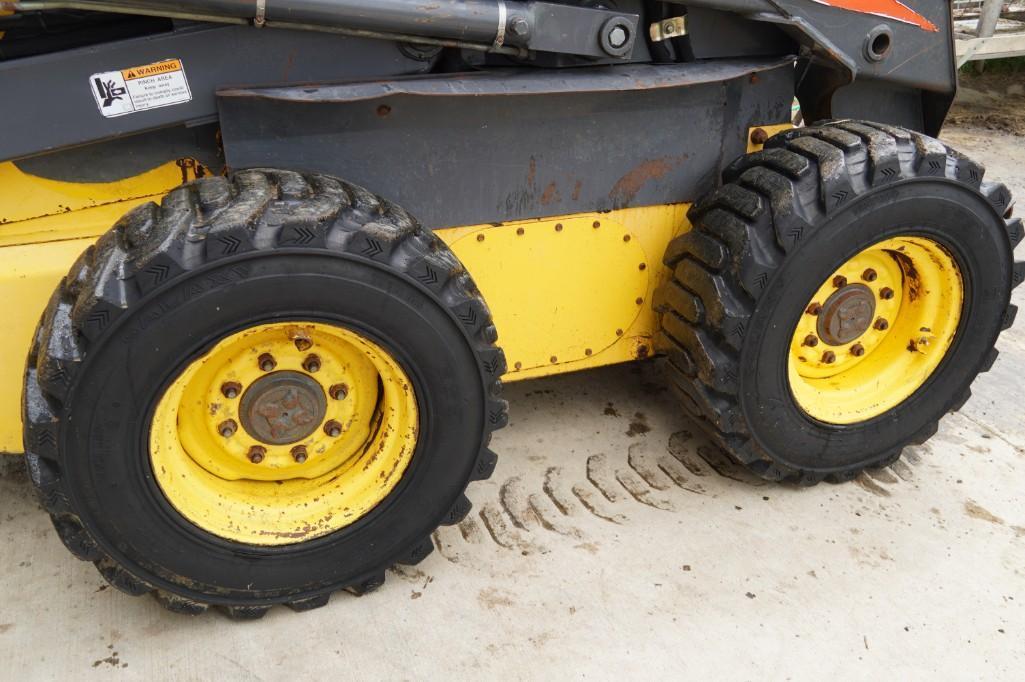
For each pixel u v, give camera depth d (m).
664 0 2.17
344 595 2.19
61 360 1.68
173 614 2.12
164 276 1.66
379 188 2.12
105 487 1.79
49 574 2.22
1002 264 2.52
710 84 2.35
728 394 2.35
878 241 2.30
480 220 2.26
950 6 2.49
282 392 2.01
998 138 6.18
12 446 2.10
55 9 1.76
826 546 2.40
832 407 2.56
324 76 1.98
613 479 2.65
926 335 2.61
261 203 1.76
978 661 2.06
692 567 2.30
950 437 2.91
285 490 2.11
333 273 1.78
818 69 2.51
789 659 2.04
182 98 1.89
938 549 2.40
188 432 1.99
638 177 2.38
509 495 2.55
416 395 1.98
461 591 2.21
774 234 2.21
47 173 1.97
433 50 2.06
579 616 2.14
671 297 2.41
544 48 2.04
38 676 1.94
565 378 3.17
